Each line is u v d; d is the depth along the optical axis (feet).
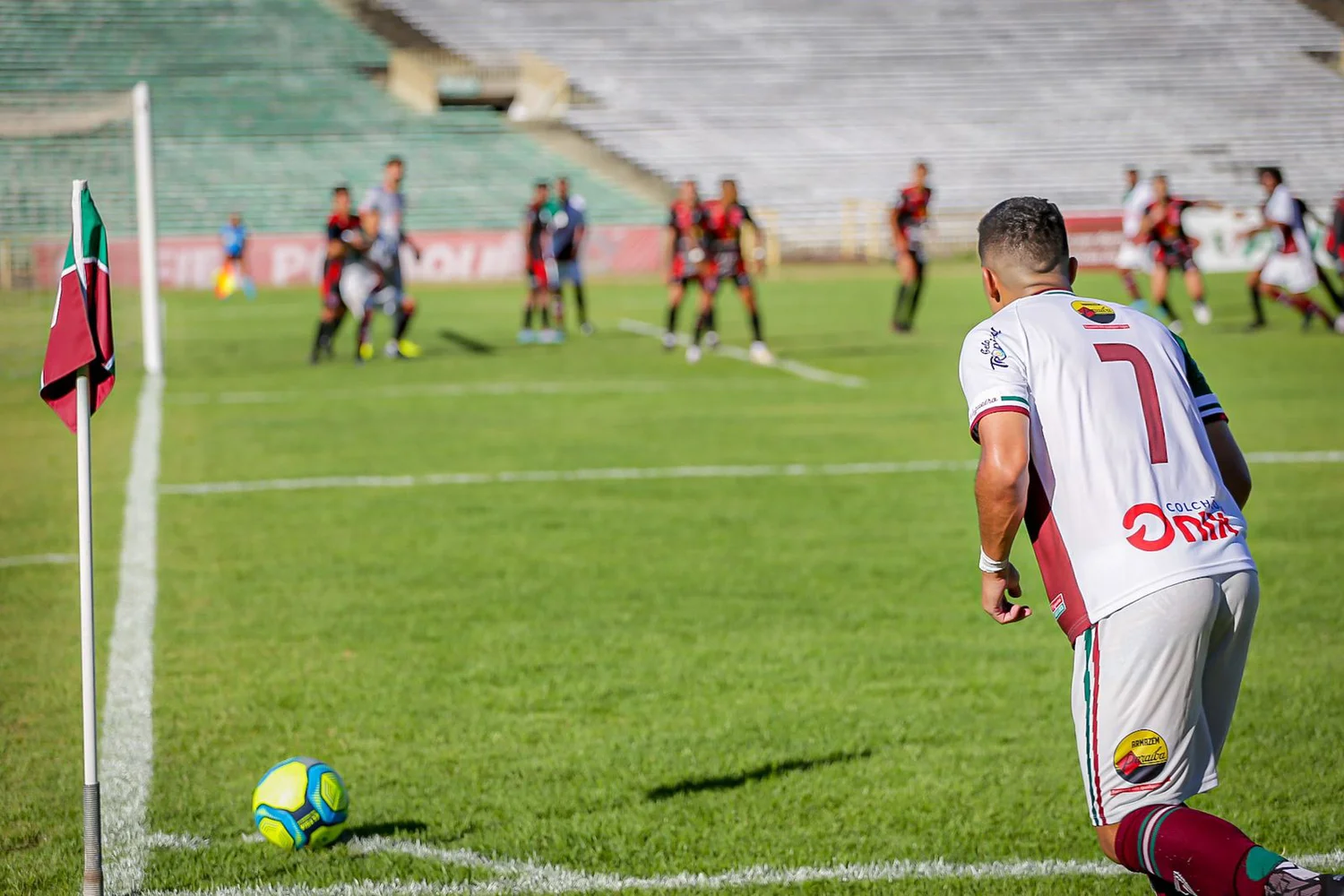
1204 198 485.56
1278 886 32.37
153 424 154.92
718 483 122.21
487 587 87.76
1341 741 61.05
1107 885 46.68
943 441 144.46
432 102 474.08
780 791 55.21
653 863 48.37
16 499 115.65
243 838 50.49
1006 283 41.73
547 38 536.42
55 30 469.57
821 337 250.37
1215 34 568.41
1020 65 545.85
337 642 76.13
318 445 141.08
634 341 245.65
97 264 40.50
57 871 47.37
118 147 268.00
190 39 480.64
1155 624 36.14
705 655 74.08
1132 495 37.29
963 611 83.15
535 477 124.77
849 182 478.59
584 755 59.21
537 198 244.83
